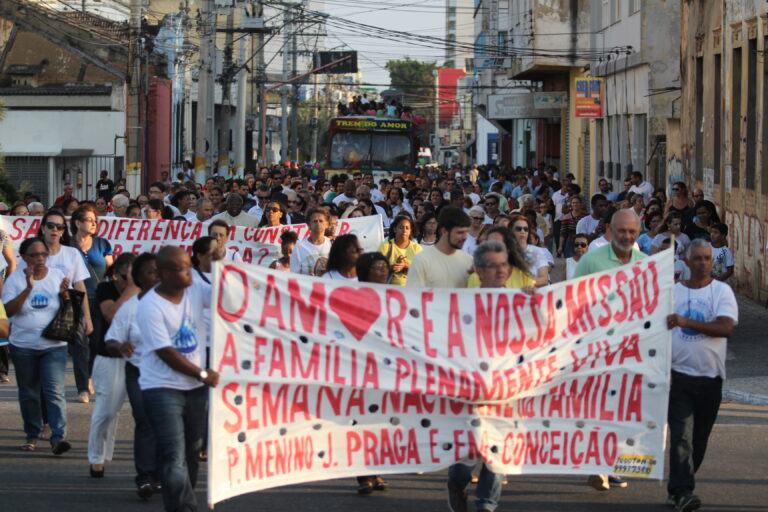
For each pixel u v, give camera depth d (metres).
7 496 8.02
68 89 38.78
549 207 24.66
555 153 48.69
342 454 7.06
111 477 8.62
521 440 7.22
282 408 6.94
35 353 9.35
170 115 45.78
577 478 8.70
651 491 8.29
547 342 7.23
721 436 10.02
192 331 7.02
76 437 9.97
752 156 19.47
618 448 7.31
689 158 24.45
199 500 7.99
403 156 33.78
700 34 23.25
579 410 7.30
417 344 7.09
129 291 8.33
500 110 42.84
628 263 7.80
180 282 6.87
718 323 7.54
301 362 6.95
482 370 7.11
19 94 38.72
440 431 7.14
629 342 7.34
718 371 7.72
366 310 7.05
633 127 30.84
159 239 14.62
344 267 8.93
